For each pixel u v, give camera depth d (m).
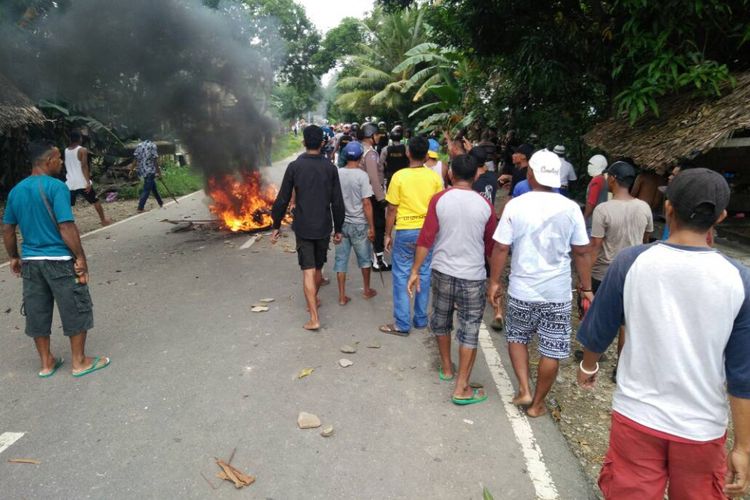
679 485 1.87
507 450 3.14
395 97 28.77
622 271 1.92
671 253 1.79
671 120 5.86
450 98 19.94
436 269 3.68
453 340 4.71
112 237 8.98
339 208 5.00
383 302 5.73
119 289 6.15
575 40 7.41
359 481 2.85
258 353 4.42
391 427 3.35
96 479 2.87
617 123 7.08
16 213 3.75
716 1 5.46
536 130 11.54
